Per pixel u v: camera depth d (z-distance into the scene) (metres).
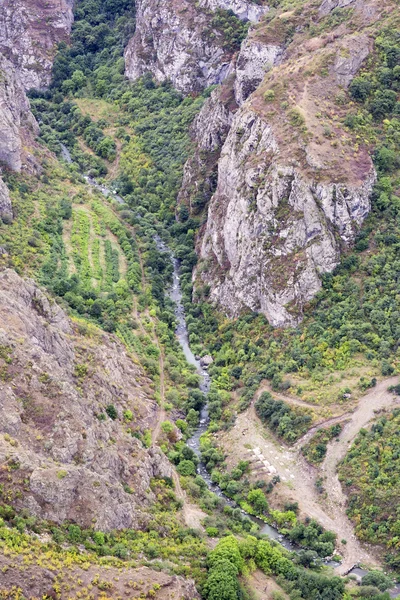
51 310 179.50
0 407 141.62
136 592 128.25
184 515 158.38
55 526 133.88
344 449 174.25
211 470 178.38
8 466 134.12
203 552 146.50
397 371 182.88
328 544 160.38
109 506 141.38
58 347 167.62
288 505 167.88
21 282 175.50
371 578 151.62
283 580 147.50
